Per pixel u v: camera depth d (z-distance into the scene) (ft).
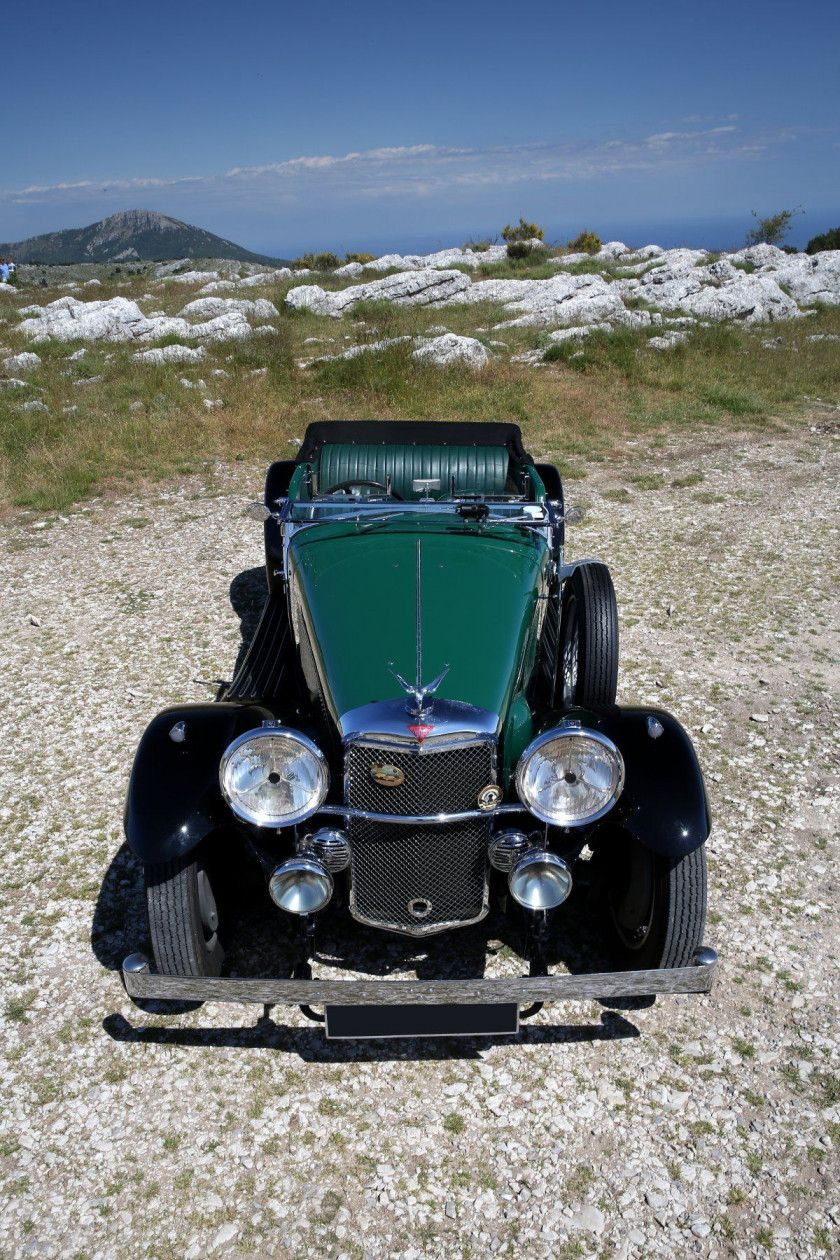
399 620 11.41
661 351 53.88
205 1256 8.40
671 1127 9.57
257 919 12.42
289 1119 9.74
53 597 22.82
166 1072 10.27
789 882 12.97
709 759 15.83
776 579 23.50
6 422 37.78
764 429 39.58
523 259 109.81
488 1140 9.50
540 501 14.79
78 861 13.51
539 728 11.15
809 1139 9.41
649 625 20.90
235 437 36.94
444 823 10.01
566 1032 10.78
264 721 10.78
